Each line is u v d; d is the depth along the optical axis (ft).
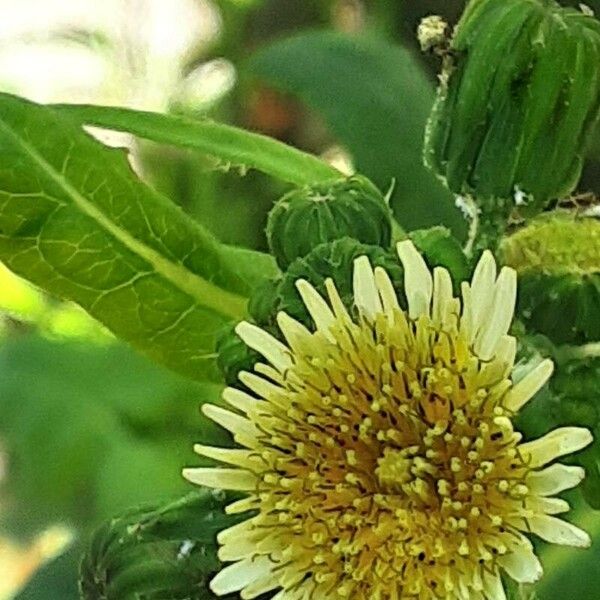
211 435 0.22
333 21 0.31
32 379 0.24
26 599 0.19
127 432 0.23
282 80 0.21
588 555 0.16
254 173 0.28
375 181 0.19
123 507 0.22
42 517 0.23
